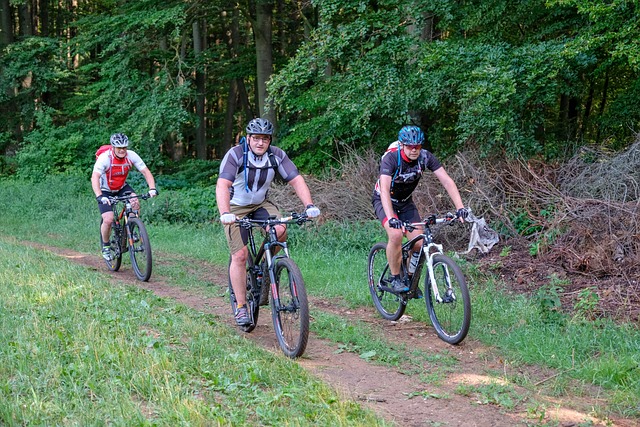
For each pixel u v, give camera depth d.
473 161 11.97
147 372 4.36
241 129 30.66
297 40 23.98
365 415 4.11
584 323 6.65
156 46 19.36
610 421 4.32
